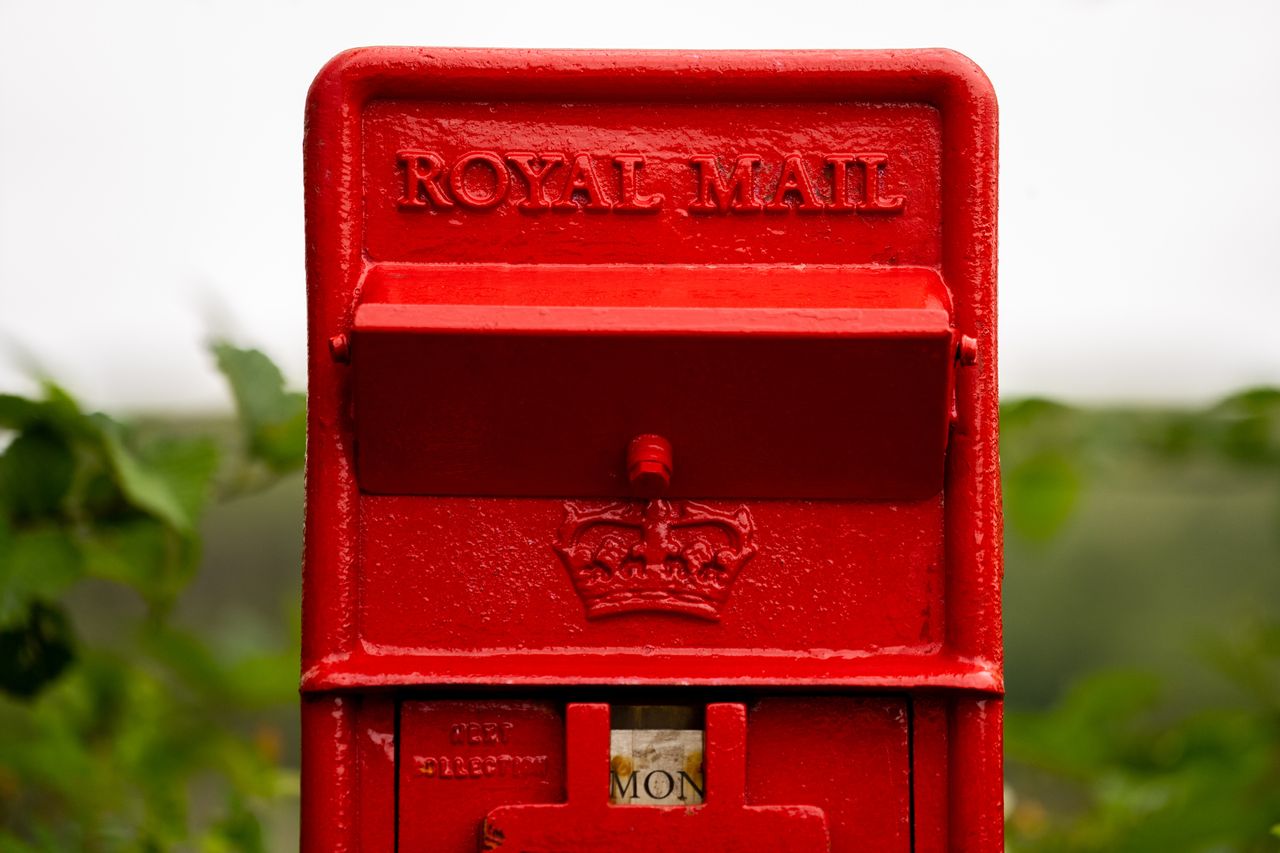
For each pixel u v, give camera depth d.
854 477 1.91
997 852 1.89
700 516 1.94
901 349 1.79
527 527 1.94
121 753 2.93
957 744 1.91
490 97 1.95
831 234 1.94
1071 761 3.05
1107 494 4.02
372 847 1.91
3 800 2.97
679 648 1.93
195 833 3.20
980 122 1.92
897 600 1.93
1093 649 3.97
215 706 3.08
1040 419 3.10
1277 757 2.96
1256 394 3.06
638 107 1.96
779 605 1.93
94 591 3.79
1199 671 3.89
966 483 1.92
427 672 1.89
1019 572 4.02
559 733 1.93
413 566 1.94
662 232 1.95
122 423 2.66
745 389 1.83
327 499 1.93
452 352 1.81
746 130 1.96
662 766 1.91
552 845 1.87
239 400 2.84
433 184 1.95
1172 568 4.00
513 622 1.93
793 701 1.93
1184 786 2.86
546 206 1.95
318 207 1.93
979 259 1.92
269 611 3.98
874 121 1.95
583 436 1.88
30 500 2.56
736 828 1.88
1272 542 3.81
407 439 1.88
